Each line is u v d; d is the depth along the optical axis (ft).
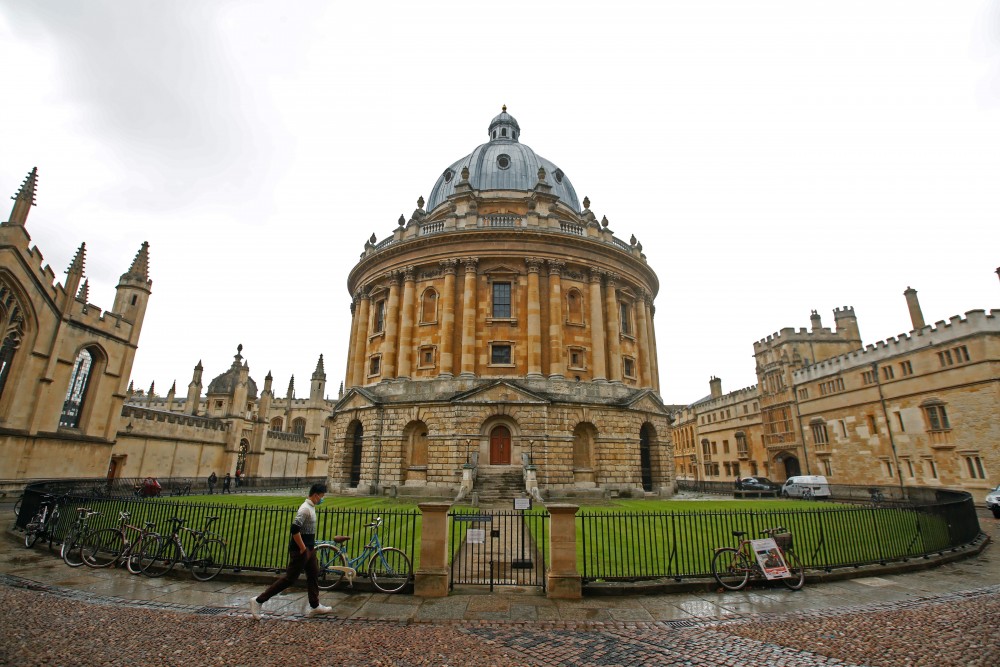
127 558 45.65
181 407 262.26
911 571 47.32
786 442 200.75
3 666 24.56
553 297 127.34
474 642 29.22
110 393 132.05
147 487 109.29
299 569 33.71
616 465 119.24
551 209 148.66
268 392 217.36
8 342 104.99
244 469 204.03
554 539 39.34
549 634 30.68
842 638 30.25
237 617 33.17
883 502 103.60
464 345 122.42
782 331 206.08
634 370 138.92
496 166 161.58
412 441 121.29
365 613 34.17
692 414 285.23
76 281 121.08
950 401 136.15
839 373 176.55
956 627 32.01
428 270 134.31
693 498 126.21
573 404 117.60
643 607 36.04
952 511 57.06
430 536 39.55
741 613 34.91
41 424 111.86
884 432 157.38
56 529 54.34
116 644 28.09
